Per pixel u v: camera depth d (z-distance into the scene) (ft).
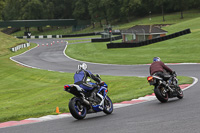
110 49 296.92
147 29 319.27
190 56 195.21
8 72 192.03
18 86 147.54
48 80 159.84
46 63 231.71
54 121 45.01
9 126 43.42
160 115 41.27
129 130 33.65
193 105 47.29
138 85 96.94
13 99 105.19
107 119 42.37
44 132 36.70
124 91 91.04
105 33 404.36
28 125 42.91
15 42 422.41
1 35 451.53
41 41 525.34
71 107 43.11
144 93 71.82
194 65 149.59
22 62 243.60
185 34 312.09
